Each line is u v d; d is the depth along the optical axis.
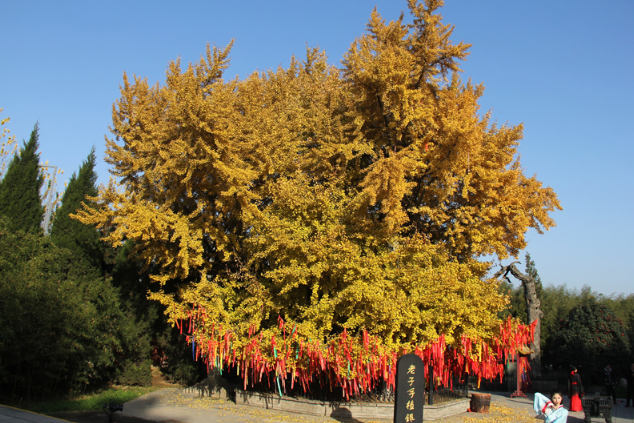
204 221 16.98
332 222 14.88
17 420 10.12
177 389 18.56
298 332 13.38
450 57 16.70
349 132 17.06
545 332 34.72
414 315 13.39
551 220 18.16
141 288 20.19
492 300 14.61
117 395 16.55
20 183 19.50
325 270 13.89
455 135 14.88
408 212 17.52
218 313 15.05
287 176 17.66
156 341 21.06
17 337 13.66
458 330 14.26
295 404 14.66
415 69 16.70
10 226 17.17
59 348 14.34
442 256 15.20
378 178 13.96
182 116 14.55
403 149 15.05
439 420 14.41
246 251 17.05
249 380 17.17
